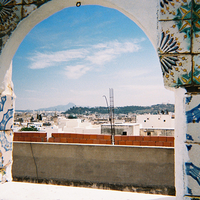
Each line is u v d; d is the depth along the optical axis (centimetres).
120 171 426
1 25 207
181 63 166
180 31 167
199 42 164
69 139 455
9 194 201
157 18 171
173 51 167
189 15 165
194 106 163
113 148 430
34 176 455
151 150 417
